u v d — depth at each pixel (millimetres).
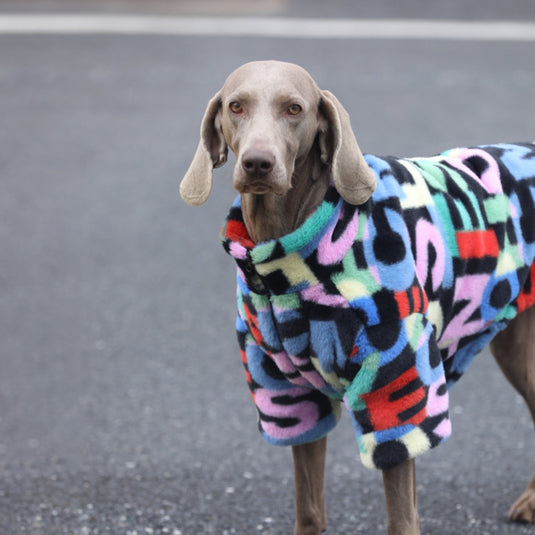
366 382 2377
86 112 7504
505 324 2844
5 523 3162
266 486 3402
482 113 7270
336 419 2705
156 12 10219
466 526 3111
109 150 6836
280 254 2357
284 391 2635
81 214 5949
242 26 9555
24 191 6254
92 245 5570
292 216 2461
